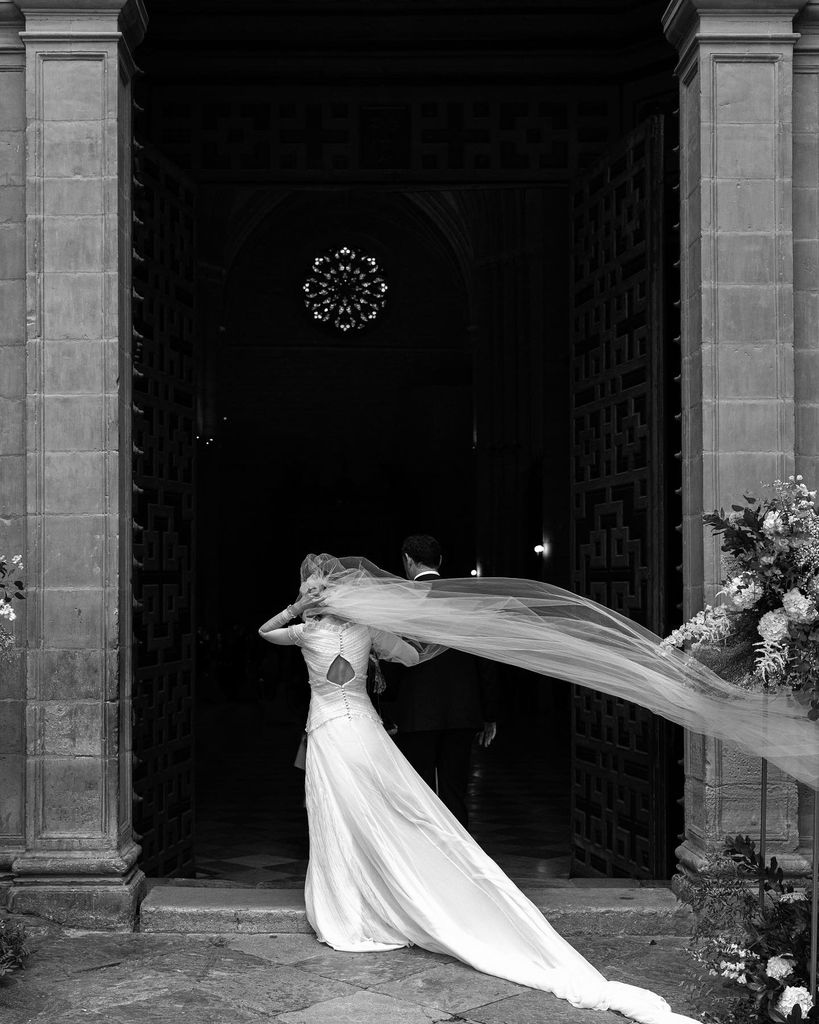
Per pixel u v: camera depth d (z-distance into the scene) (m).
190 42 9.37
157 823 6.71
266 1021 4.00
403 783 4.98
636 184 7.02
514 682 20.16
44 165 5.36
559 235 19.42
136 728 6.38
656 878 6.56
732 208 5.41
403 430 35.19
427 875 4.79
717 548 5.30
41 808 5.19
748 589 3.73
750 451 5.36
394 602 4.95
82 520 5.27
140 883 5.32
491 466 25.22
